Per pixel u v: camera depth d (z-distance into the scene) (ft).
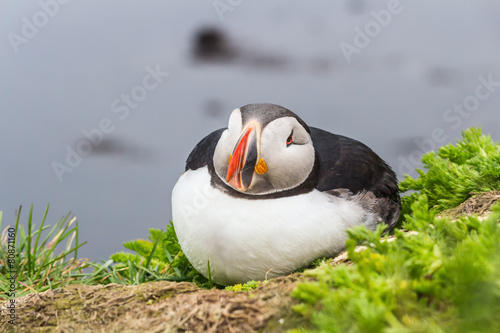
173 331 14.25
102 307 16.02
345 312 11.91
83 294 16.74
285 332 13.29
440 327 11.21
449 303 11.97
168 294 16.12
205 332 13.87
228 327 13.78
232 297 14.62
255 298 14.25
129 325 15.10
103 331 15.29
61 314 16.19
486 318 10.80
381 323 11.28
